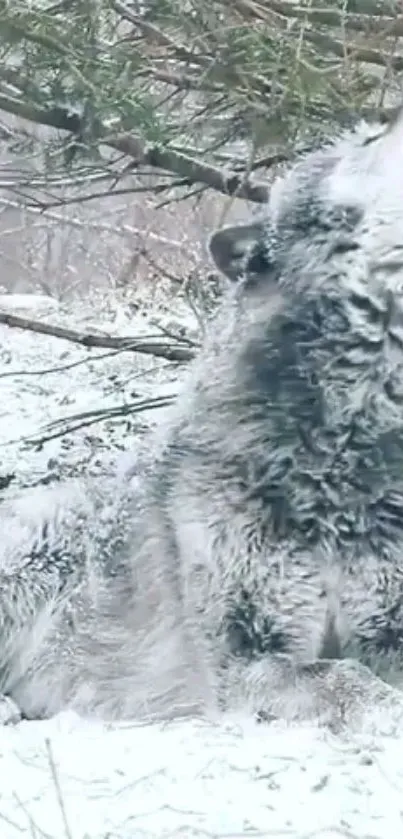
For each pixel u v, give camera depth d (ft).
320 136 20.93
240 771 12.94
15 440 31.99
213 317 19.90
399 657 17.57
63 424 31.83
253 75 22.44
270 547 17.16
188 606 17.53
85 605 19.16
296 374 17.25
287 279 17.56
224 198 28.40
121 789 12.53
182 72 23.70
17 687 19.83
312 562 17.19
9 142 25.40
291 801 12.21
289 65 21.49
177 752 13.61
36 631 19.71
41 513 20.29
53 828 11.69
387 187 16.85
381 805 12.12
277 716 15.90
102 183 30.12
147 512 18.29
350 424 17.13
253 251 17.98
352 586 17.37
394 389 17.08
